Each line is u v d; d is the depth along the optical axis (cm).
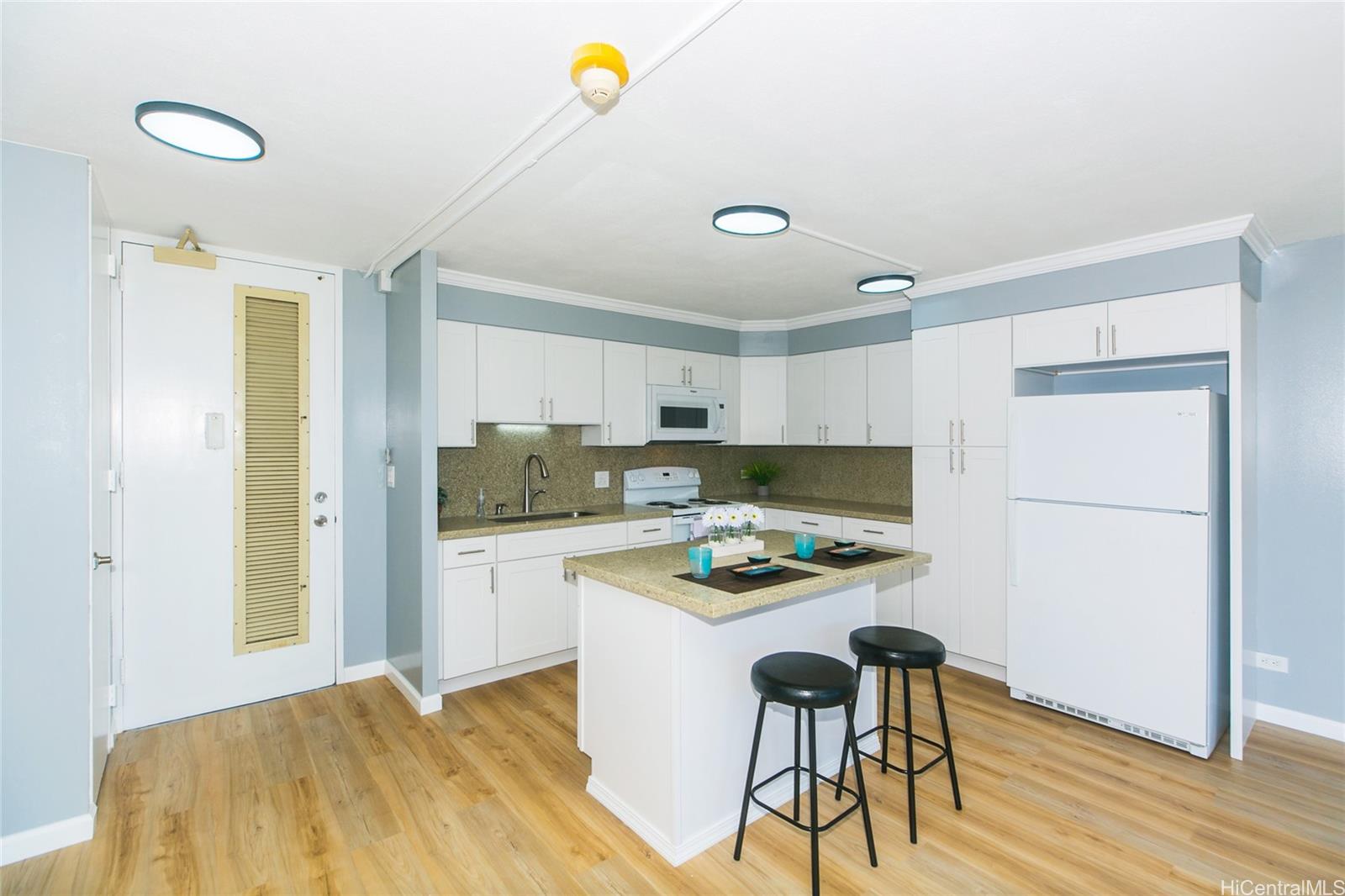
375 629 362
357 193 243
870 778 254
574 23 142
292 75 163
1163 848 208
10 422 201
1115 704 288
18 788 202
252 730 292
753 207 246
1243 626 274
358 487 354
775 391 511
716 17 138
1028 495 317
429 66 159
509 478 424
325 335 342
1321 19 139
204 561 307
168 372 297
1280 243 295
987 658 353
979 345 355
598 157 211
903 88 169
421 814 228
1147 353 293
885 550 273
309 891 189
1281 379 300
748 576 218
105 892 188
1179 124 188
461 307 363
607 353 431
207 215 266
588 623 248
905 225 277
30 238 204
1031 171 221
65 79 165
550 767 263
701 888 191
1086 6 135
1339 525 286
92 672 216
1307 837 214
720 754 218
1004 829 219
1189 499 267
